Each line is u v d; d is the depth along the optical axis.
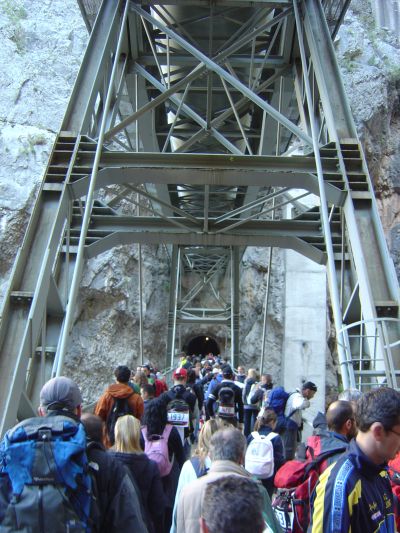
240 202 20.56
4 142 28.52
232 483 1.98
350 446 2.90
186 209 21.83
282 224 13.84
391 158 29.84
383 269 9.02
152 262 31.77
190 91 15.56
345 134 10.48
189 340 38.47
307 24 11.80
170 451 5.62
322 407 23.52
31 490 2.71
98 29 11.65
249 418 11.48
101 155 10.16
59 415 3.12
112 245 13.70
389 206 29.22
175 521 4.00
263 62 13.38
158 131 16.80
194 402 8.77
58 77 31.17
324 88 10.80
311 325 24.28
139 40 14.01
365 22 34.38
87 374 28.44
